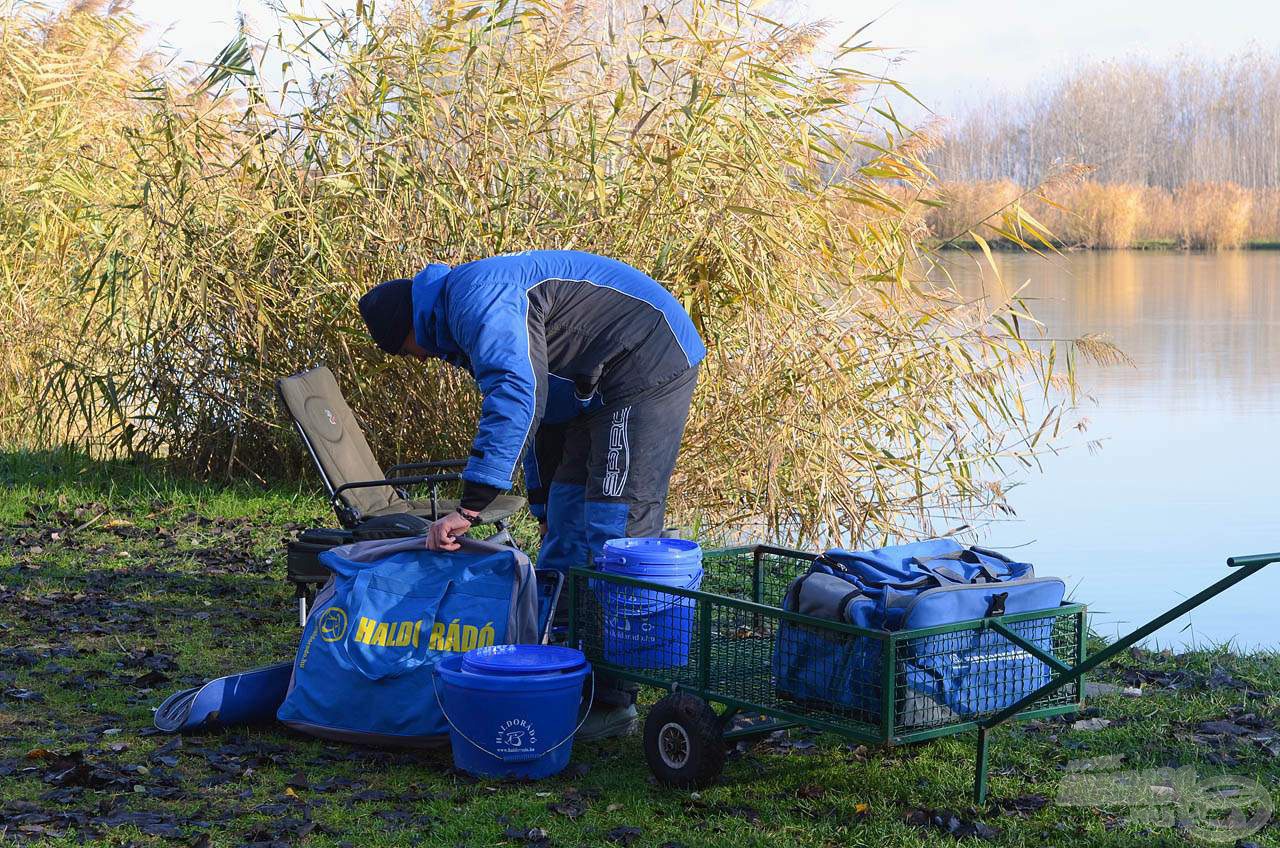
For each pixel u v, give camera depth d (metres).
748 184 7.98
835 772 3.95
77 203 10.20
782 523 8.51
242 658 5.12
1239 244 49.28
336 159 8.42
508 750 3.82
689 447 8.30
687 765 3.79
